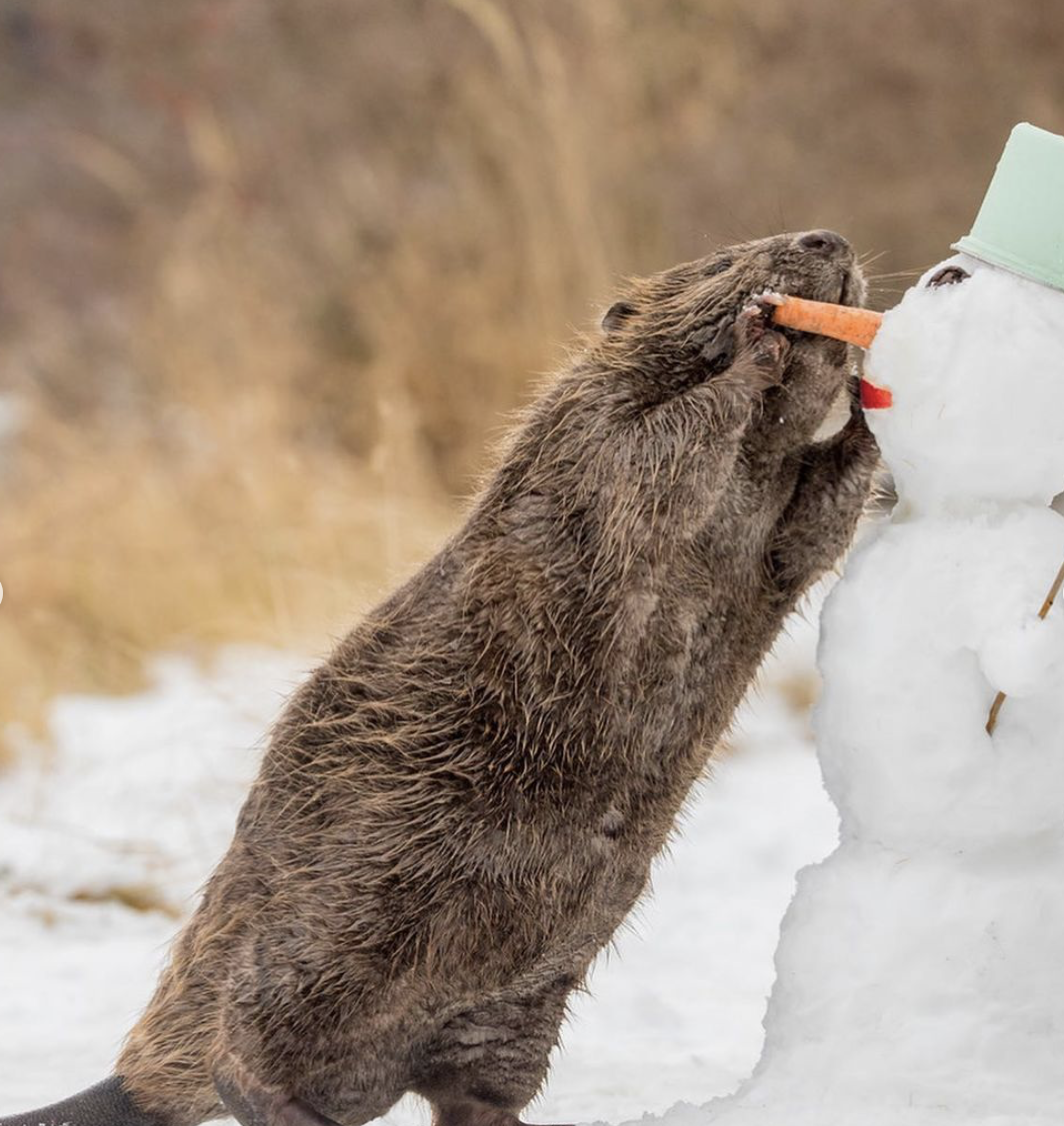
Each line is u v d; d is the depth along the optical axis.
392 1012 14.30
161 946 20.09
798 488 15.09
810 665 35.34
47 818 27.05
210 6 59.06
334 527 34.91
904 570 13.16
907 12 49.34
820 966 13.27
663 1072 17.97
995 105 48.94
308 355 43.62
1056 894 12.97
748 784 29.64
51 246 61.50
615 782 14.57
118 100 62.66
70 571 35.78
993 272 13.12
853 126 48.66
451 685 14.47
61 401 49.84
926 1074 12.79
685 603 14.67
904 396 13.14
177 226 49.88
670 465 14.51
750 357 14.52
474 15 41.56
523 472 14.91
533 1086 15.11
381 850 14.21
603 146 43.44
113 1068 16.80
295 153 52.56
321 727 14.63
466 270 42.19
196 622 34.94
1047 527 13.08
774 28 49.22
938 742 12.97
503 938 14.41
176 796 27.47
